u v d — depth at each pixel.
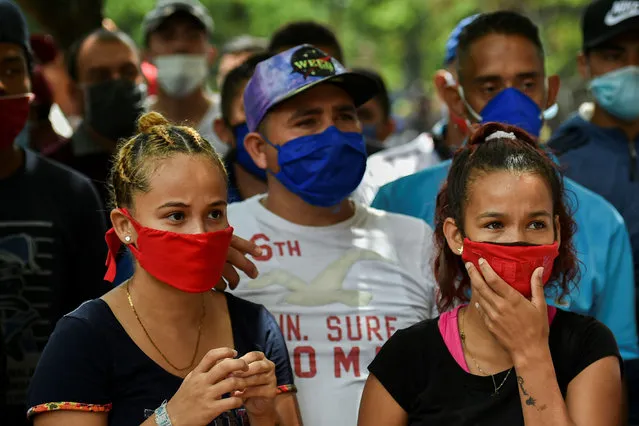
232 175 7.76
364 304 5.84
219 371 4.38
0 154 6.73
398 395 4.99
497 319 4.72
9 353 6.59
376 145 10.09
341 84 6.06
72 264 6.88
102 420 4.62
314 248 5.98
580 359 4.86
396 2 31.61
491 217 4.85
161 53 10.71
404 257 6.04
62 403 4.54
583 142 7.98
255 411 4.63
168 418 4.40
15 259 6.63
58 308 6.72
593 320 4.98
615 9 7.84
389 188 6.93
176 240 4.58
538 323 4.70
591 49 8.05
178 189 4.62
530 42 6.82
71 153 8.85
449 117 7.82
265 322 5.10
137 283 4.82
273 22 27.41
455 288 5.40
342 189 5.88
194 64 10.58
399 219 6.20
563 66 26.52
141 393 4.67
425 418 4.90
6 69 6.70
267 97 5.91
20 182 6.74
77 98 9.30
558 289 6.09
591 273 6.45
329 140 5.81
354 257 5.95
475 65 6.84
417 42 36.25
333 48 8.40
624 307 6.56
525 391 4.66
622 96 7.73
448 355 4.94
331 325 5.79
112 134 8.75
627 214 7.70
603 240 6.55
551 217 4.91
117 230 4.79
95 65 9.03
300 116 5.88
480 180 4.91
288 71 5.91
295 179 5.89
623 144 7.87
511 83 6.75
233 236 5.37
